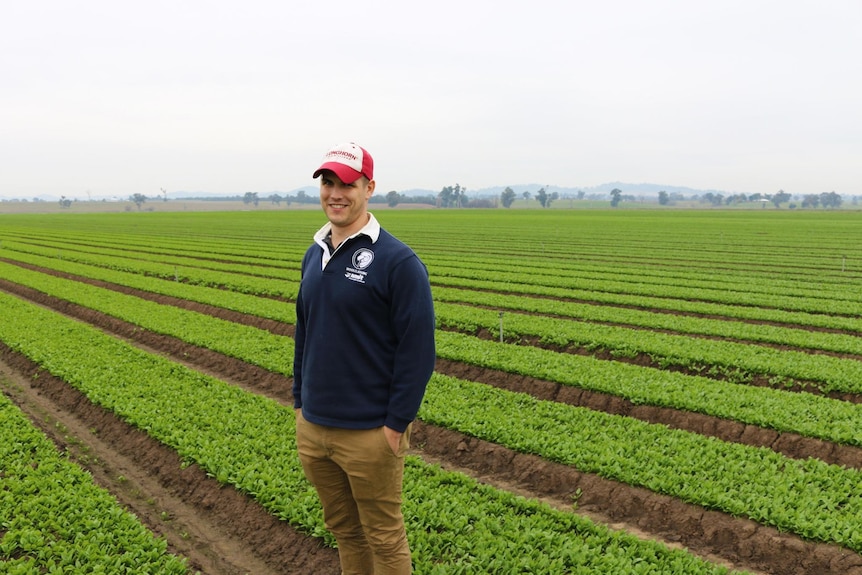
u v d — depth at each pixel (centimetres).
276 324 2281
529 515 886
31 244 6053
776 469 1002
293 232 8181
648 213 15462
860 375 1523
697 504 914
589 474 1017
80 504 880
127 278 3428
